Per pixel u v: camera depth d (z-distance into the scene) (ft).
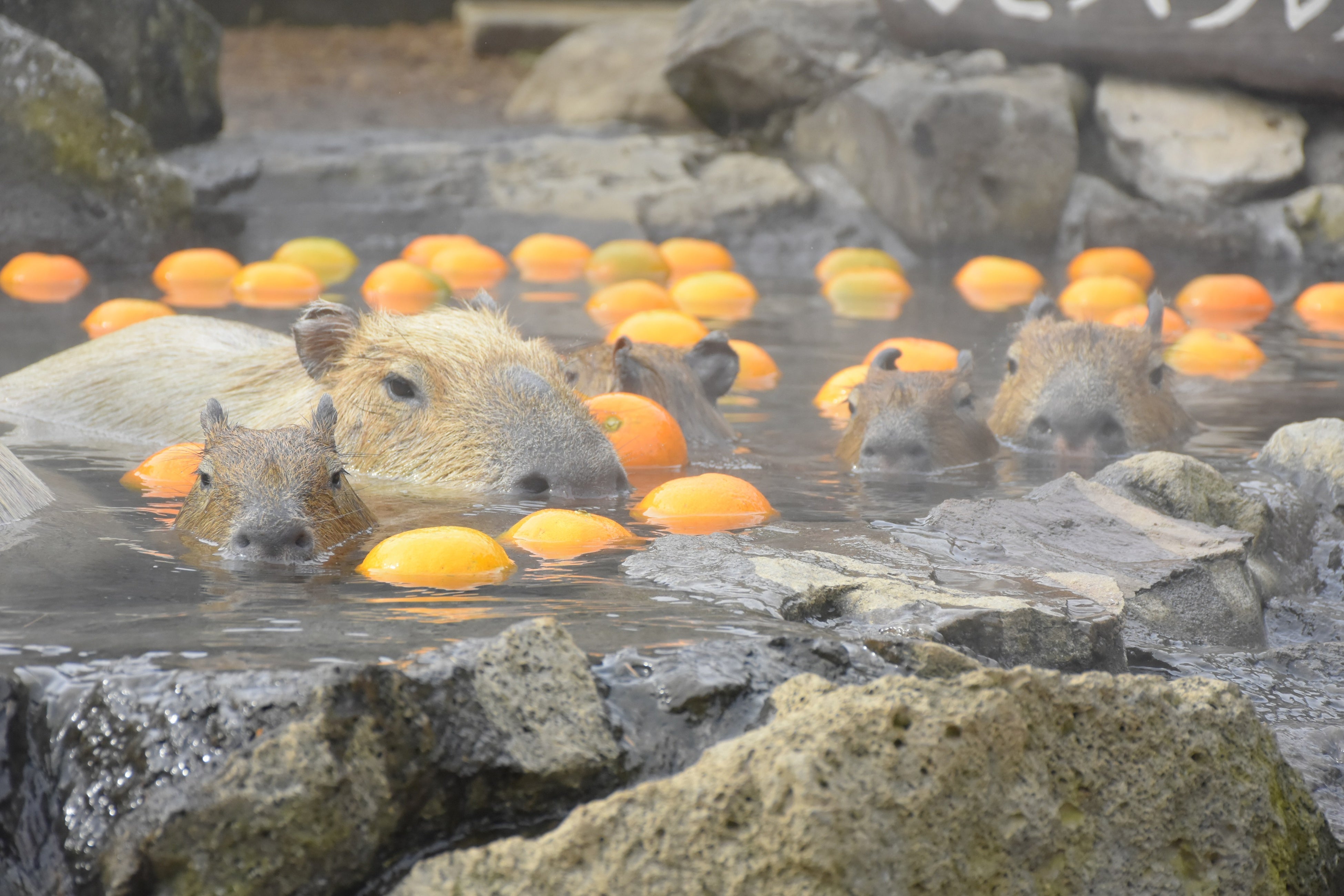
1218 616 32.19
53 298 73.31
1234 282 79.61
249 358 48.52
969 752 19.97
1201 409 53.93
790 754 19.06
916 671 23.65
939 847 19.53
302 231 96.84
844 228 100.83
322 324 43.62
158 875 18.66
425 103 150.30
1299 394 56.49
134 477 39.37
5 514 32.09
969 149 97.04
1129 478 38.55
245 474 31.27
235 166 99.50
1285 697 29.07
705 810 18.92
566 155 106.73
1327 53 95.91
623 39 136.77
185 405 46.80
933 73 102.83
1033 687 20.88
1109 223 95.50
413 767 19.72
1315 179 99.45
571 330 66.59
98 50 100.22
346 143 108.37
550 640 21.30
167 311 65.82
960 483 41.60
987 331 69.46
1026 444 48.14
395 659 21.36
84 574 27.61
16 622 23.59
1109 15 100.48
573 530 32.48
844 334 68.80
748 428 50.57
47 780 19.98
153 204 88.99
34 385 51.03
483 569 28.68
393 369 41.47
